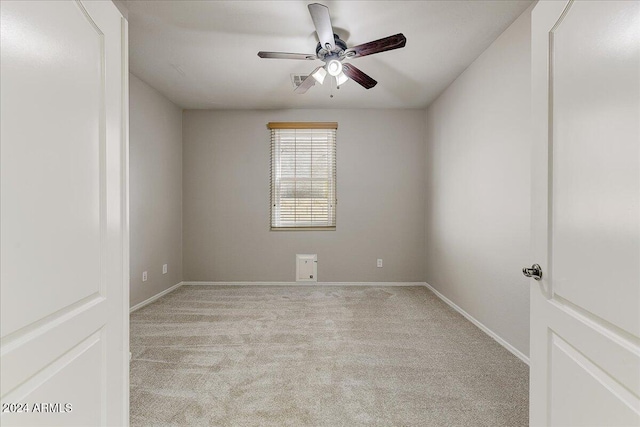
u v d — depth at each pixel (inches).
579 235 35.3
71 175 32.6
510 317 91.0
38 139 28.1
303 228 168.9
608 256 31.0
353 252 169.0
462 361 84.7
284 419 61.2
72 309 33.1
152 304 134.9
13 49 25.5
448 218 137.3
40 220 28.4
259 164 169.0
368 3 81.2
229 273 169.5
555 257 40.1
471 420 61.0
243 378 75.9
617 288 29.9
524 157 84.9
